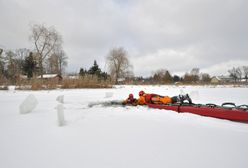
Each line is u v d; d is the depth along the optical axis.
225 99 9.44
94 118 5.15
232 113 4.67
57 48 39.84
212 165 2.32
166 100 7.01
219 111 4.93
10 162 2.50
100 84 20.36
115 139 3.34
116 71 47.62
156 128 4.02
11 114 5.84
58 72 41.25
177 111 5.96
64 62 49.75
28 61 47.56
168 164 2.36
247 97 10.39
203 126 4.16
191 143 3.08
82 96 11.58
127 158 2.55
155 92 14.85
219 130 3.83
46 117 5.33
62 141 3.29
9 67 42.50
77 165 2.38
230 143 3.07
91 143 3.16
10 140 3.38
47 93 13.41
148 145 3.02
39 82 16.98
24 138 3.49
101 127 4.15
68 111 6.40
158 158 2.54
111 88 20.28
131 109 6.70
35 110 6.55
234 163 2.37
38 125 4.43
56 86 18.25
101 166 2.34
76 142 3.22
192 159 2.49
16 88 16.94
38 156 2.68
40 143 3.21
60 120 4.34
